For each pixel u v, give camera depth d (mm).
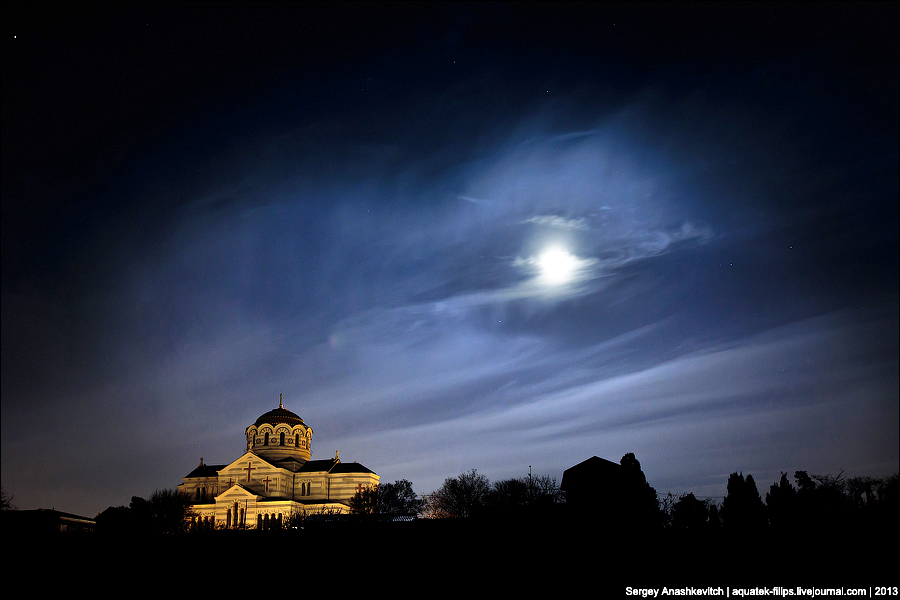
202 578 40281
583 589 35844
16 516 51094
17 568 42031
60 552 45125
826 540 41188
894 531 41938
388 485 95062
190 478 111688
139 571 41625
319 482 111312
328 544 46062
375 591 37344
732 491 83500
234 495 102500
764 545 41062
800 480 80562
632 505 62281
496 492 86500
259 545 46250
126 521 71250
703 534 43969
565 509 54156
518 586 36938
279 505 101062
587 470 67625
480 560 41844
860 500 73938
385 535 47469
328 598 36469
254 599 36656
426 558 42750
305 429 118750
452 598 35719
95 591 38344
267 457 114000
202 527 81750
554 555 41969
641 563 39688
